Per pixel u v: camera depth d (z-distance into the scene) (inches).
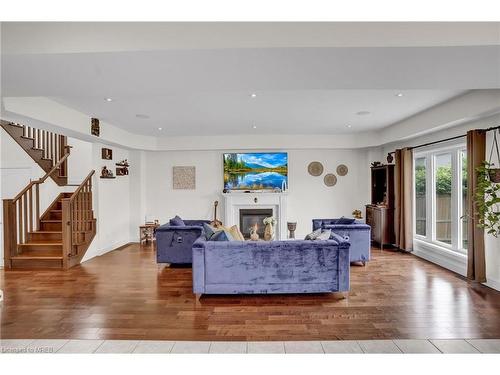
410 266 206.1
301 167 302.2
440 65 94.7
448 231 210.1
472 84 111.8
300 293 155.9
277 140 287.4
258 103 179.5
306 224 302.8
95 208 246.5
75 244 213.9
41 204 239.5
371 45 82.4
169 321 125.0
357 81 109.2
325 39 82.8
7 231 206.8
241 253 148.6
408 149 243.0
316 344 106.8
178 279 181.5
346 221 228.2
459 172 195.0
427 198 228.8
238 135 287.9
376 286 165.8
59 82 108.4
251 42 83.1
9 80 106.3
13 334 114.9
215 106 185.2
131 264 217.9
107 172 255.9
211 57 88.9
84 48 84.4
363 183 300.7
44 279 182.2
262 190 299.0
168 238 207.8
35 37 84.8
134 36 84.3
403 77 105.0
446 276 183.0
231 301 146.8
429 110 195.0
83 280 179.9
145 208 307.0
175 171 307.0
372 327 118.6
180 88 116.0
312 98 169.5
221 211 305.4
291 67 96.3
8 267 206.7
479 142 163.0
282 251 148.9
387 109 193.8
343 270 149.2
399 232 253.3
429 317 126.7
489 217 147.5
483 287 162.4
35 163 235.1
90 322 124.3
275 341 109.0
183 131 265.9
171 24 84.0
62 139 275.9
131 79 106.0
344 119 222.4
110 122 228.1
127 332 116.0
